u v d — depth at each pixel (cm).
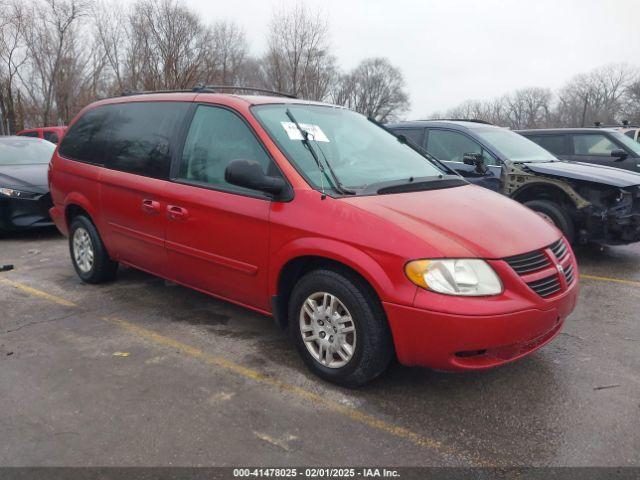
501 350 304
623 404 323
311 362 352
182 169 421
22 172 795
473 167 685
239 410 313
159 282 554
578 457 273
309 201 341
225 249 385
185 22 2652
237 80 3281
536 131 982
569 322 454
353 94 7550
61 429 294
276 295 360
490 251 303
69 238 564
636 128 1366
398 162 421
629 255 696
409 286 297
